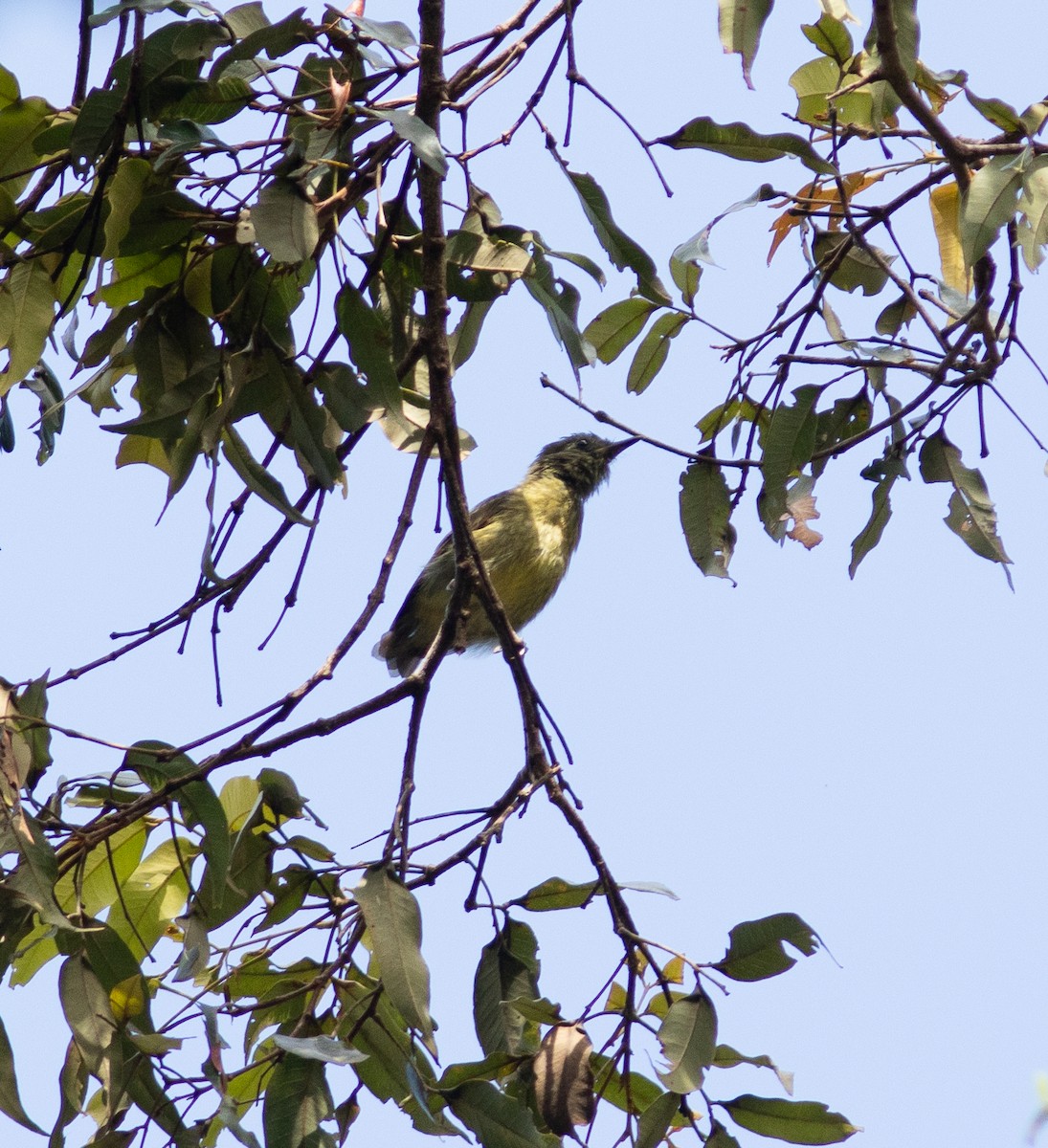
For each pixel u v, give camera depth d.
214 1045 5.88
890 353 8.41
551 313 7.52
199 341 7.36
